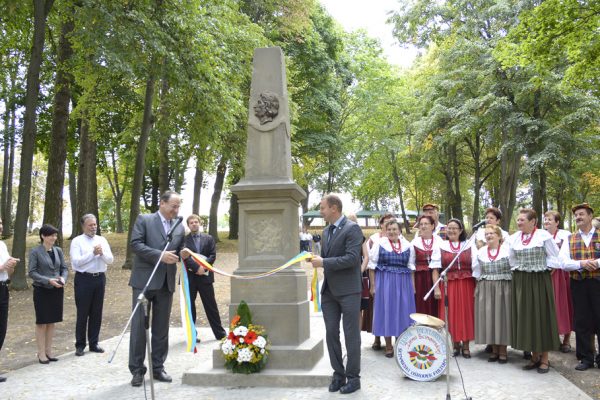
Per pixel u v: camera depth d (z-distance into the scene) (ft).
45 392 17.07
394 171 115.85
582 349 19.72
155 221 18.75
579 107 61.46
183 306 16.61
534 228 19.29
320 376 17.10
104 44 39.11
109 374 19.38
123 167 107.45
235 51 54.39
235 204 91.97
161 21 43.42
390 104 107.55
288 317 18.47
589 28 38.11
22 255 39.63
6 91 69.36
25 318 31.35
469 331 21.27
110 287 43.88
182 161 78.69
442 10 70.33
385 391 16.38
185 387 17.35
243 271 19.04
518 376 18.22
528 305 18.81
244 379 17.34
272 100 20.30
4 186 84.58
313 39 80.59
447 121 71.46
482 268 20.99
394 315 21.29
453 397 15.64
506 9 61.00
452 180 111.86
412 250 22.29
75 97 65.21
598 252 19.89
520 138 61.72
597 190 98.22
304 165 92.84
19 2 41.75
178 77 43.65
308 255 16.38
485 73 64.80
